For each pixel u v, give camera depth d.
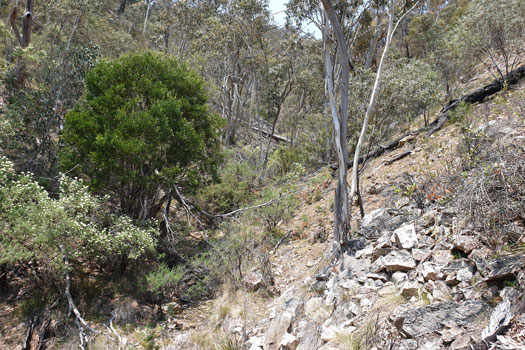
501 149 5.49
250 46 25.20
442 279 4.06
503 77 11.47
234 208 13.93
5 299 8.38
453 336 3.08
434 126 11.32
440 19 28.62
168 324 7.35
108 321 7.83
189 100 12.26
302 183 14.36
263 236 9.89
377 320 3.87
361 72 9.95
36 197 8.40
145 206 10.85
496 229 4.14
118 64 11.30
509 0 11.88
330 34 8.25
